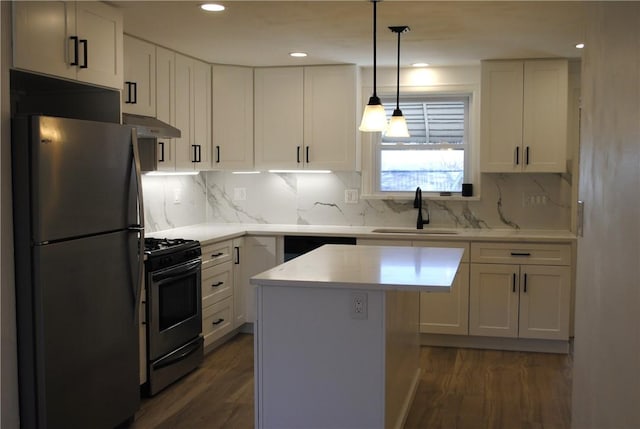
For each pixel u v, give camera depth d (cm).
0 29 269
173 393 387
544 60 496
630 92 174
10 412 277
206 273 452
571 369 437
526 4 343
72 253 293
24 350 279
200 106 508
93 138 305
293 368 280
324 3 343
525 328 476
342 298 272
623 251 180
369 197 558
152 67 437
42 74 294
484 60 505
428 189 564
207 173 586
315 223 575
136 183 336
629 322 172
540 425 339
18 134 274
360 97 552
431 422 344
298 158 539
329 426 277
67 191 289
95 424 312
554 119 496
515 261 475
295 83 535
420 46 456
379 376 271
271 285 276
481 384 406
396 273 288
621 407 180
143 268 353
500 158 506
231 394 385
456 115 556
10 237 275
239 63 525
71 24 312
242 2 341
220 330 479
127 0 337
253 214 585
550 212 529
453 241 483
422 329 494
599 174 214
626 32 179
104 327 316
